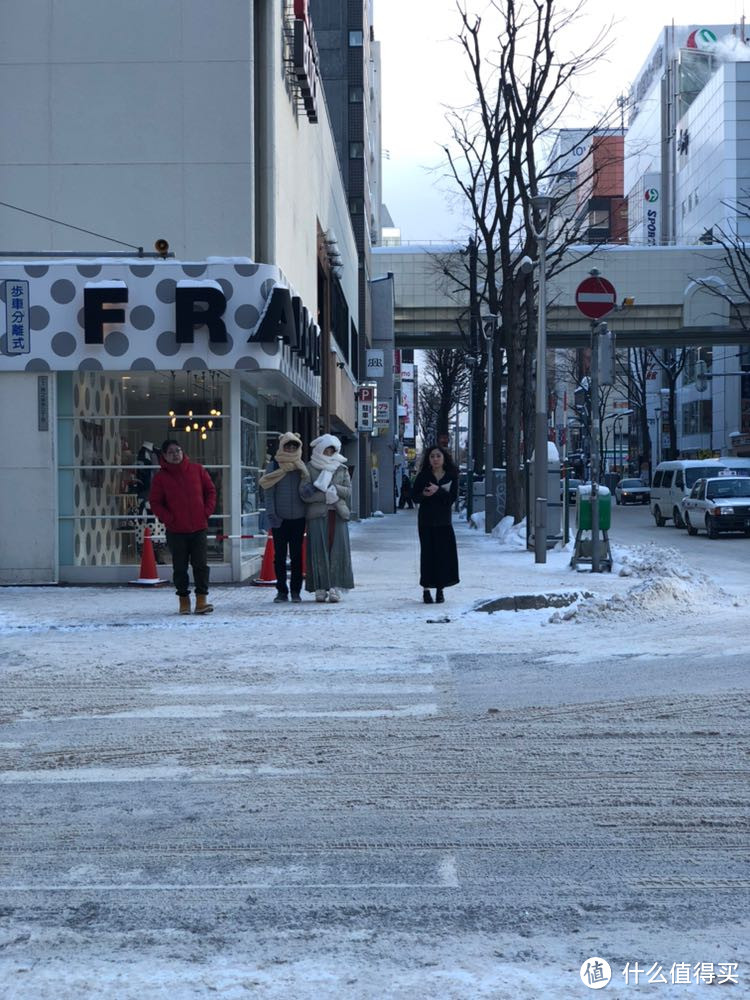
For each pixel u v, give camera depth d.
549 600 17.02
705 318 87.12
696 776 7.96
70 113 22.72
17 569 22.20
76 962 5.03
